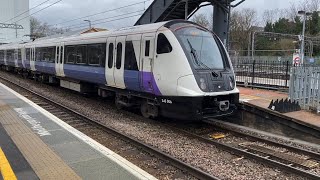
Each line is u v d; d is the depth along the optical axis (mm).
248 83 18375
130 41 11945
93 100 16516
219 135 10289
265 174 6949
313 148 9211
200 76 10047
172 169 7062
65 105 14883
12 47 31219
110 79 13273
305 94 12859
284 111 11656
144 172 6066
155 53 10742
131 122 11594
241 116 12094
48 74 21875
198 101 9820
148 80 11039
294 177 6844
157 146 8797
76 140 8023
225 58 11172
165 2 17219
